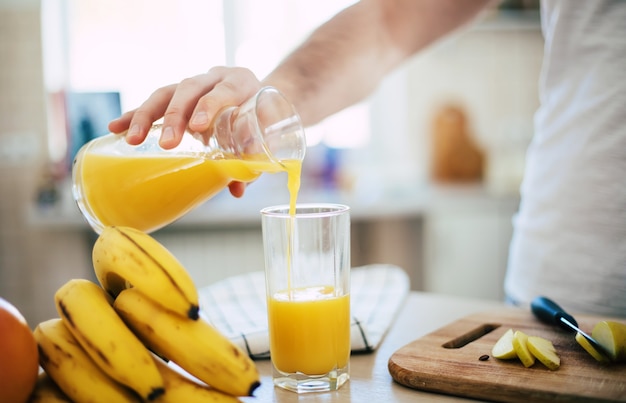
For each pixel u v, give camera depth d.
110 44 2.89
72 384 0.64
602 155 1.00
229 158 0.77
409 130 3.11
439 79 3.08
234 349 0.62
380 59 1.19
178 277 0.60
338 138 3.09
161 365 0.66
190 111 0.80
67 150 2.86
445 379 0.72
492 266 2.71
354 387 0.76
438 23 1.22
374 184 2.98
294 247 0.74
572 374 0.71
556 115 1.09
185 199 0.81
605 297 1.01
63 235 2.94
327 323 0.74
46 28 2.84
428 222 2.71
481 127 3.10
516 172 2.82
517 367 0.74
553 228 1.07
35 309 2.98
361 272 1.27
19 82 2.85
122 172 0.80
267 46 2.94
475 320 0.93
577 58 1.05
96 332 0.60
